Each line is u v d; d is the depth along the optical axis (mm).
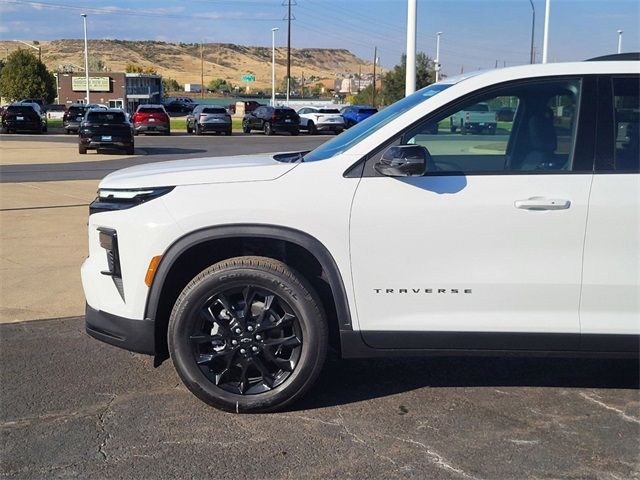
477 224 3990
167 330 4348
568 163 4078
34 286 7074
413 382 4789
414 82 13055
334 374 4918
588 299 4039
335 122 42688
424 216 3998
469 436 4012
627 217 3967
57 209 11391
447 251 4020
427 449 3857
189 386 4188
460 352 4129
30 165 19469
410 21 12836
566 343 4074
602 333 4047
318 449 3848
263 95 129875
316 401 4457
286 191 4055
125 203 4242
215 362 4238
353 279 4059
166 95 115750
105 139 23469
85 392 4574
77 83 80438
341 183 4055
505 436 4012
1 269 7680
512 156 4191
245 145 30234
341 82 120125
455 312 4074
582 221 3979
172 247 4090
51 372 4910
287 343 4172
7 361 5109
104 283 4305
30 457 3746
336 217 4020
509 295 4043
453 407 4395
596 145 4074
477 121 4180
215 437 3971
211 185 4133
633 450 3855
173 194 4133
